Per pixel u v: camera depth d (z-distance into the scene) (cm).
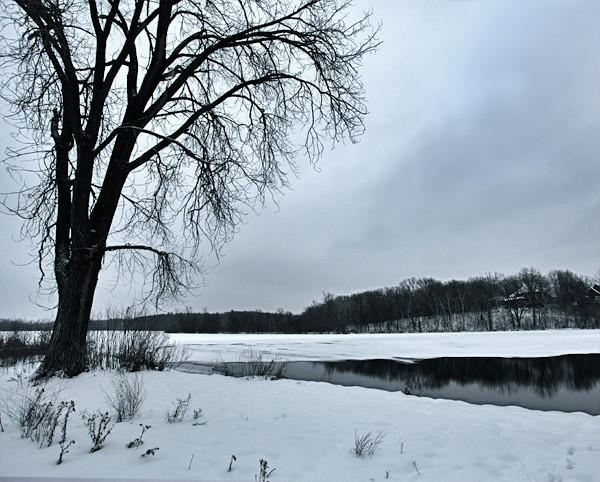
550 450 454
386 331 8612
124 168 943
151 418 559
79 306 855
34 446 418
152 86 996
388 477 354
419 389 1233
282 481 333
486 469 383
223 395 769
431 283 9681
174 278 1051
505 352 2512
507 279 9206
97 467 354
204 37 1022
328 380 1409
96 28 923
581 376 1520
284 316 9125
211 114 1058
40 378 795
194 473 344
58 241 913
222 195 1055
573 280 8588
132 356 1004
